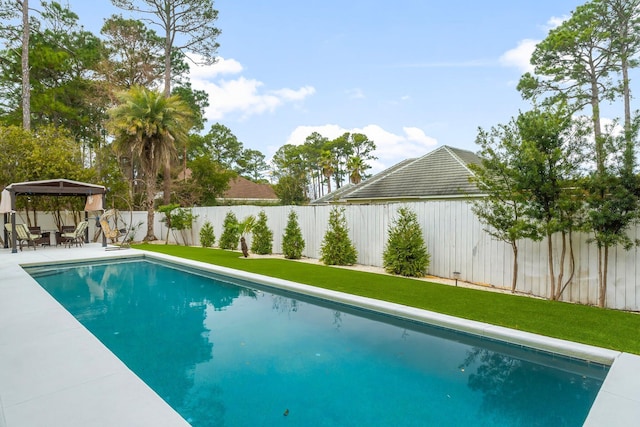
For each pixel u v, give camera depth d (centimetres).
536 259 726
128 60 2519
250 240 1493
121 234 1922
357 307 643
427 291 719
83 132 2606
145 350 489
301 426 320
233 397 369
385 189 1451
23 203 1702
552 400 359
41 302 619
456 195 1170
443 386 391
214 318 632
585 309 593
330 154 4403
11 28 2114
